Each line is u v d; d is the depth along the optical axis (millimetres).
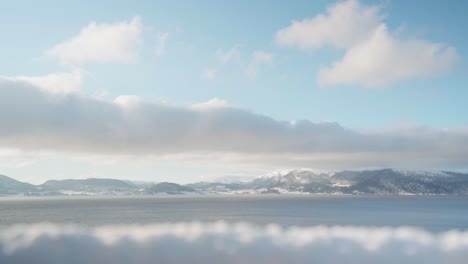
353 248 94625
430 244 99625
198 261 82188
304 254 88188
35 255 87938
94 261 81875
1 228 143500
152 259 83312
